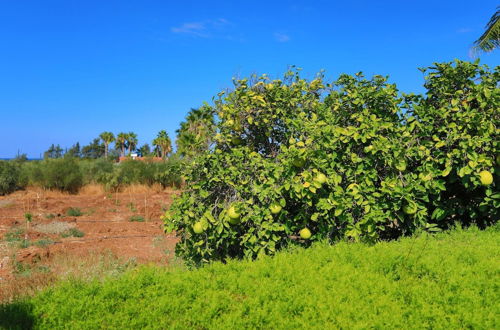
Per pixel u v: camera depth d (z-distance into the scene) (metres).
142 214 13.75
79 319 4.03
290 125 6.19
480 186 6.26
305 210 5.91
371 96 5.95
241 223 5.99
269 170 5.59
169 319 3.94
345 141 5.70
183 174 6.18
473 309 3.66
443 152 5.89
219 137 6.29
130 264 7.52
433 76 6.24
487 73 5.95
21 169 20.77
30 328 3.89
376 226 5.75
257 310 3.88
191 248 6.17
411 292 4.05
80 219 12.88
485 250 5.02
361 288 4.17
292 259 5.14
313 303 3.92
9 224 11.54
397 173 5.86
